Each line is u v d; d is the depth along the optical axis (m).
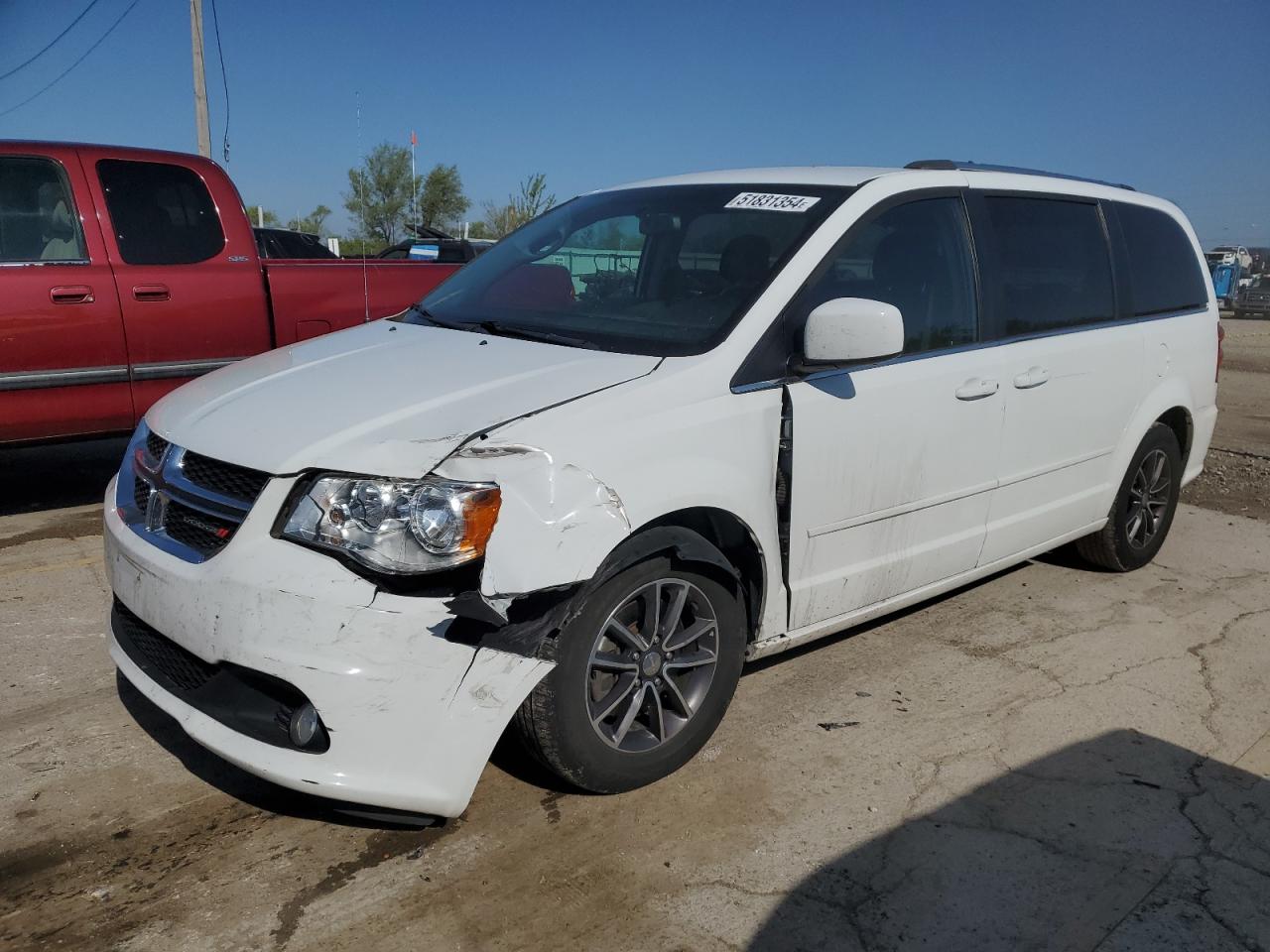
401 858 2.84
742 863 2.86
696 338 3.27
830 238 3.52
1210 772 3.44
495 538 2.57
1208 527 6.40
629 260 3.84
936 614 4.73
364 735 2.54
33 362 5.18
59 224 5.29
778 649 3.51
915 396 3.67
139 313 5.46
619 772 3.06
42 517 5.82
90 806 3.03
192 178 5.71
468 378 3.08
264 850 2.86
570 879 2.77
